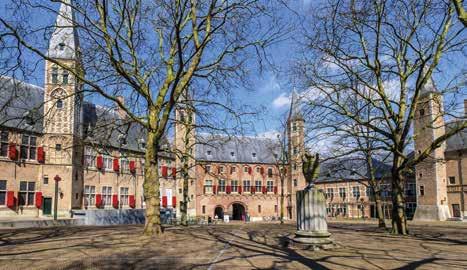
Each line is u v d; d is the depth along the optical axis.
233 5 15.55
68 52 33.78
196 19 15.87
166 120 15.79
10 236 15.61
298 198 13.75
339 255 11.43
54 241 13.73
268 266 9.29
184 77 15.86
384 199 65.94
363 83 20.14
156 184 15.77
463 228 28.06
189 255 10.79
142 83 16.23
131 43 16.50
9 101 15.53
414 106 18.89
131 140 52.66
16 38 13.51
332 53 19.77
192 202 71.25
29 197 39.09
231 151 76.69
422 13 19.03
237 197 75.50
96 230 18.84
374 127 20.41
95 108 48.12
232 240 14.65
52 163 40.31
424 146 56.34
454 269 9.31
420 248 13.59
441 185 56.12
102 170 47.88
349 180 72.62
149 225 15.51
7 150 37.53
